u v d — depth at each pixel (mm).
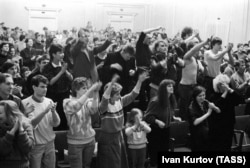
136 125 5699
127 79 7020
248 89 8117
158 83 7004
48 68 6129
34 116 4695
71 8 19062
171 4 19109
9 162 3816
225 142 6152
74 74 6750
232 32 15641
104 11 19359
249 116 7570
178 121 6969
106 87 5434
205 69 7887
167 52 8234
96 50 7719
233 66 8484
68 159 5176
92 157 5754
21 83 6695
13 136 3699
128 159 5770
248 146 7016
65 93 6184
